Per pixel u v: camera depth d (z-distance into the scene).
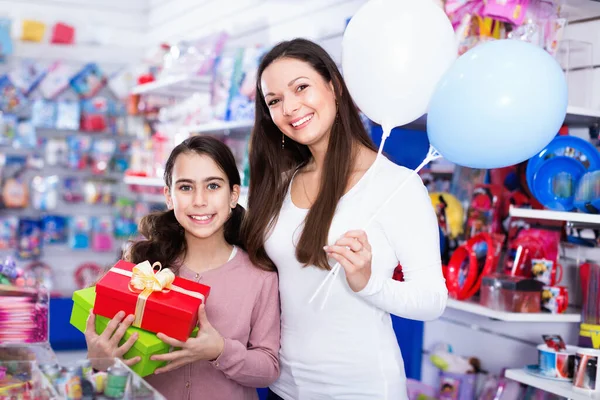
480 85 1.51
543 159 2.29
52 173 5.14
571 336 2.49
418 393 2.75
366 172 1.76
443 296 1.67
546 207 2.29
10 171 4.95
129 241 2.01
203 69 3.94
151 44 5.58
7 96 4.91
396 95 1.65
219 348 1.64
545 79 1.51
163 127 4.44
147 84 4.57
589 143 2.29
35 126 4.95
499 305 2.30
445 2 2.35
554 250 2.43
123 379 1.32
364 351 1.73
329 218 1.71
